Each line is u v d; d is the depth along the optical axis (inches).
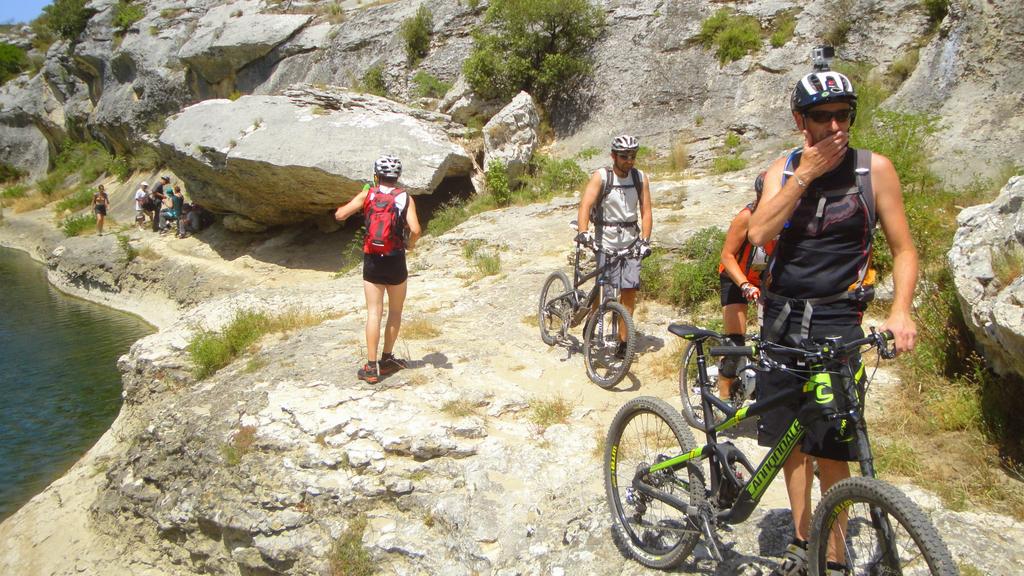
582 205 254.7
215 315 356.8
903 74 539.2
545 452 210.4
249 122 663.1
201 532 236.7
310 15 952.3
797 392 116.6
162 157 759.7
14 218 1230.9
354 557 196.5
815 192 113.7
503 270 389.4
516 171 620.1
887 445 188.5
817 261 115.0
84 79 1341.0
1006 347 171.3
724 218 387.5
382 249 241.1
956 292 204.4
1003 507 161.3
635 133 631.8
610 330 257.1
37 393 487.2
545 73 674.2
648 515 155.5
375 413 227.9
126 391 326.3
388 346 252.7
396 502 203.9
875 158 113.8
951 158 403.5
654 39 665.0
